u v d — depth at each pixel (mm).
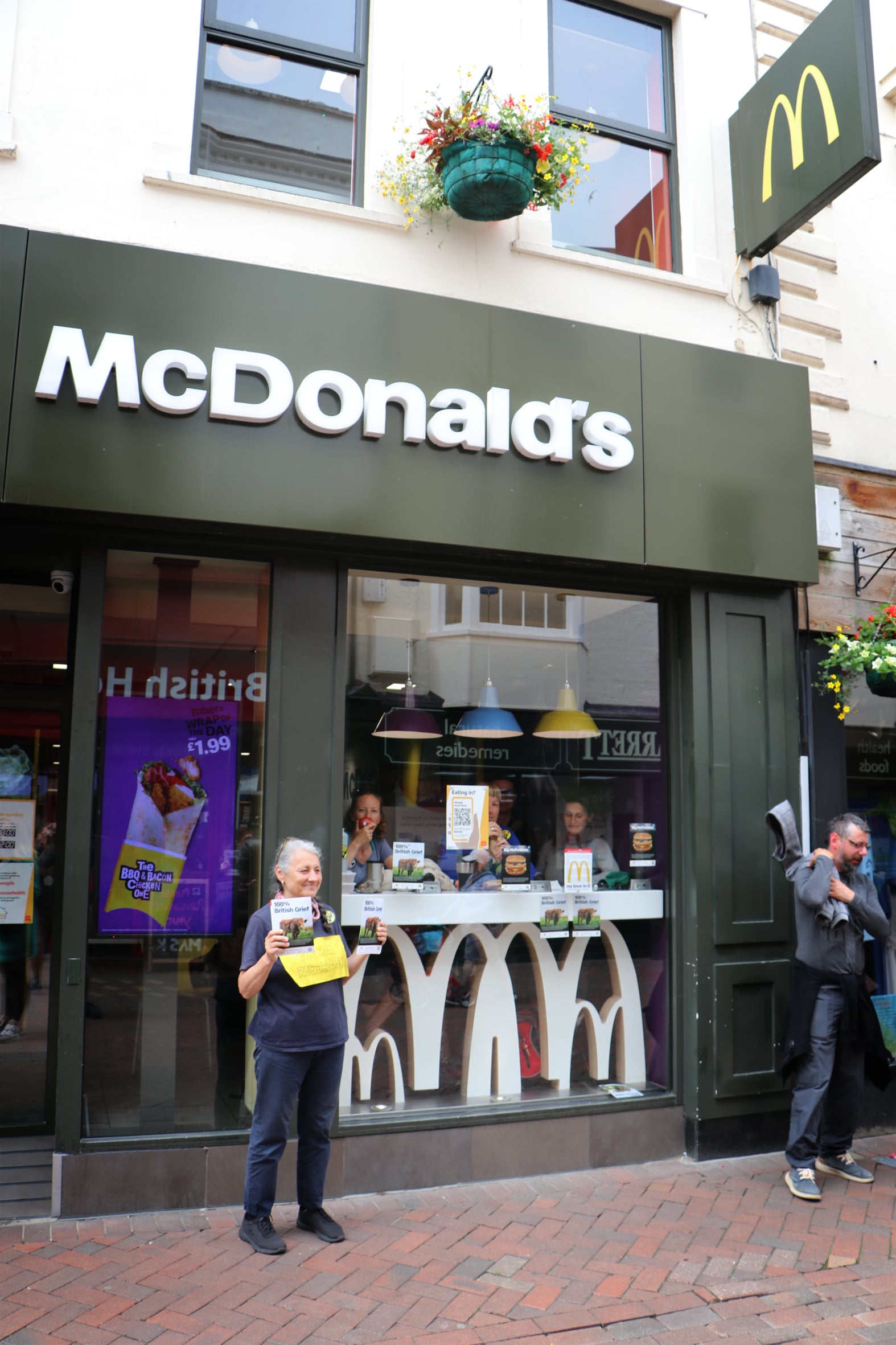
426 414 4852
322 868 4551
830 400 6332
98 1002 4496
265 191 4930
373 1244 4098
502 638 5402
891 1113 5902
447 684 5258
